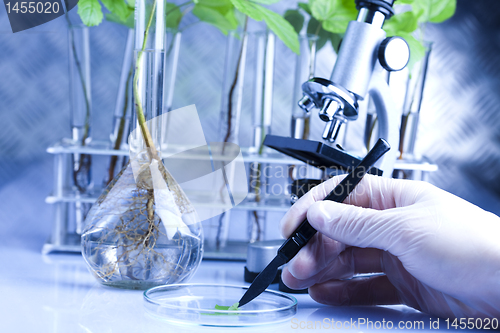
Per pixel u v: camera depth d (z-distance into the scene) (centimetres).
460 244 55
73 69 96
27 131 125
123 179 62
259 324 52
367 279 68
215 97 127
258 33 101
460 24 130
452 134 133
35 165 126
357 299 67
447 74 131
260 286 57
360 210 59
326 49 126
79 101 97
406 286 65
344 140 105
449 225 57
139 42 62
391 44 65
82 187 97
